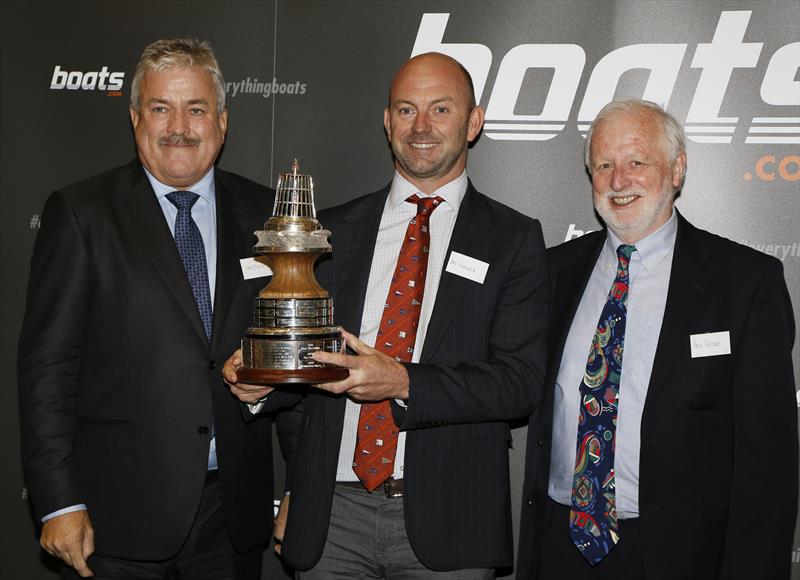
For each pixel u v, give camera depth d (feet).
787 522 6.65
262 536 7.82
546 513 7.32
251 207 7.93
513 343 7.04
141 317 7.14
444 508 6.82
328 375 6.03
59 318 7.07
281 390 7.28
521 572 7.41
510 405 6.80
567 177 9.56
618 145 7.13
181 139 7.31
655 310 7.07
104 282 7.16
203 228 7.73
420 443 6.88
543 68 9.53
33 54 10.19
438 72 7.35
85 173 10.17
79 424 7.31
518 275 7.23
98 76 10.12
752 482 6.66
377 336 7.09
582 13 9.43
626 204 7.13
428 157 7.28
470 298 7.10
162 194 7.62
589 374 7.09
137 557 7.08
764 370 6.72
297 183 6.52
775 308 6.82
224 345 7.29
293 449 7.82
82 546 6.97
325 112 9.87
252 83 9.96
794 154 9.14
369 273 7.36
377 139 9.80
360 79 9.80
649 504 6.66
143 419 7.11
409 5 9.69
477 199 7.70
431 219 7.43
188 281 7.29
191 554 7.39
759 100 9.17
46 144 10.20
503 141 9.65
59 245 7.16
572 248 7.97
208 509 7.43
